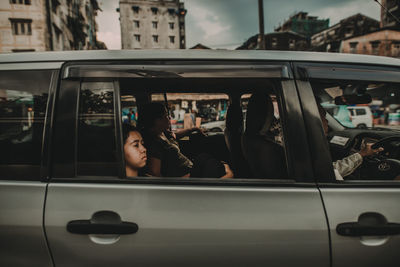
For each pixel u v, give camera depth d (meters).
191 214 0.99
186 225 0.99
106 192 1.01
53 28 22.53
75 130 1.04
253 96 1.53
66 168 1.03
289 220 1.00
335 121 2.77
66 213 0.99
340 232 1.00
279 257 1.00
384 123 17.50
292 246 1.00
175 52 1.12
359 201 1.03
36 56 1.12
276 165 1.37
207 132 2.45
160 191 1.01
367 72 1.15
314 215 1.00
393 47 31.62
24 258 1.00
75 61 1.10
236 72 1.08
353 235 1.00
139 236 0.98
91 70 1.05
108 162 1.05
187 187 1.03
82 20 29.92
